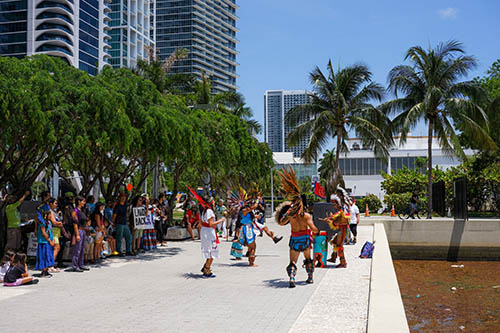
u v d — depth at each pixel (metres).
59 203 13.62
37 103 10.80
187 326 5.98
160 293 8.23
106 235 13.59
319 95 32.06
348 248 15.26
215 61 176.25
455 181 25.95
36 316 6.57
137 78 14.25
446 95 30.91
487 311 10.94
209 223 9.98
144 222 14.25
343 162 65.00
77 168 18.61
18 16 97.75
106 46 111.75
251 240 11.74
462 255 24.22
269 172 33.53
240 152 24.36
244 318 6.37
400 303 6.27
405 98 32.47
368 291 8.20
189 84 35.44
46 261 10.23
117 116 12.03
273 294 8.02
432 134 33.22
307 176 84.12
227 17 190.50
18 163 13.81
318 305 7.12
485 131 30.19
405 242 24.98
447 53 30.66
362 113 31.23
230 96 38.59
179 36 167.88
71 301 7.59
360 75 31.17
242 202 12.02
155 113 13.30
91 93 11.95
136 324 6.10
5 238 11.84
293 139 31.83
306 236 8.79
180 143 13.92
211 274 10.02
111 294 8.16
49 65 12.91
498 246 23.70
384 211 47.47
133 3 130.12
